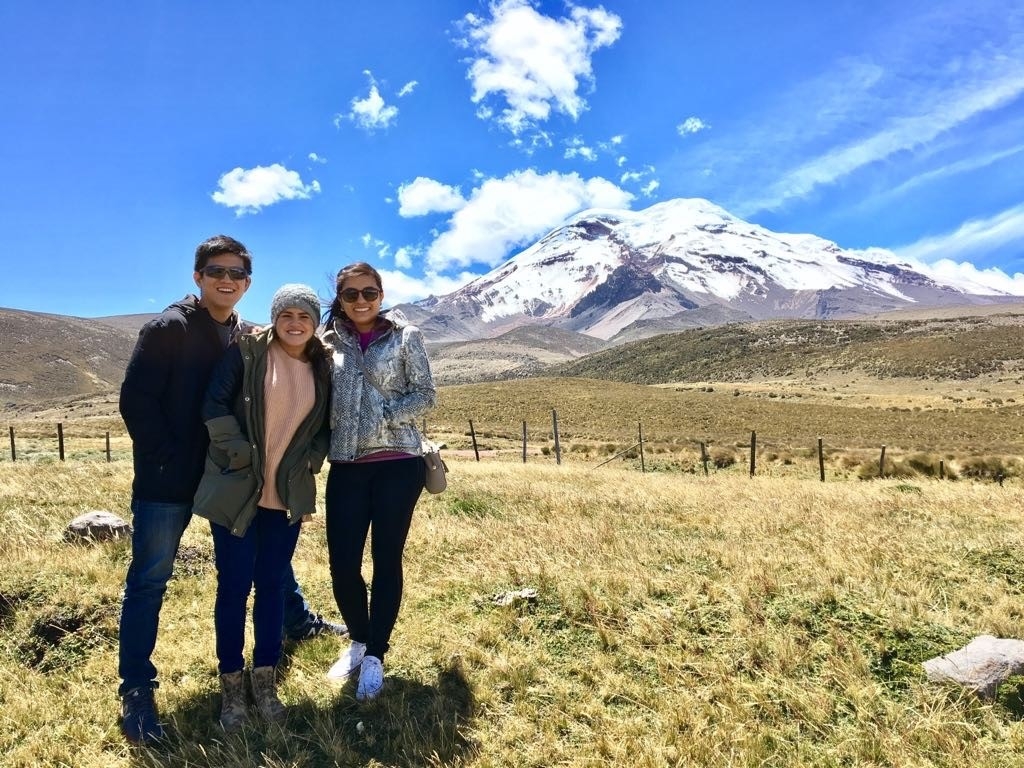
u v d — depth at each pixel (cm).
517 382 9231
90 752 319
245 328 352
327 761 308
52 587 461
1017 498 982
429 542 638
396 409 356
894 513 811
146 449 326
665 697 357
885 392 10919
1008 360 12125
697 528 732
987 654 369
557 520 756
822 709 342
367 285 361
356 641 391
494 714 345
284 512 355
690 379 17375
